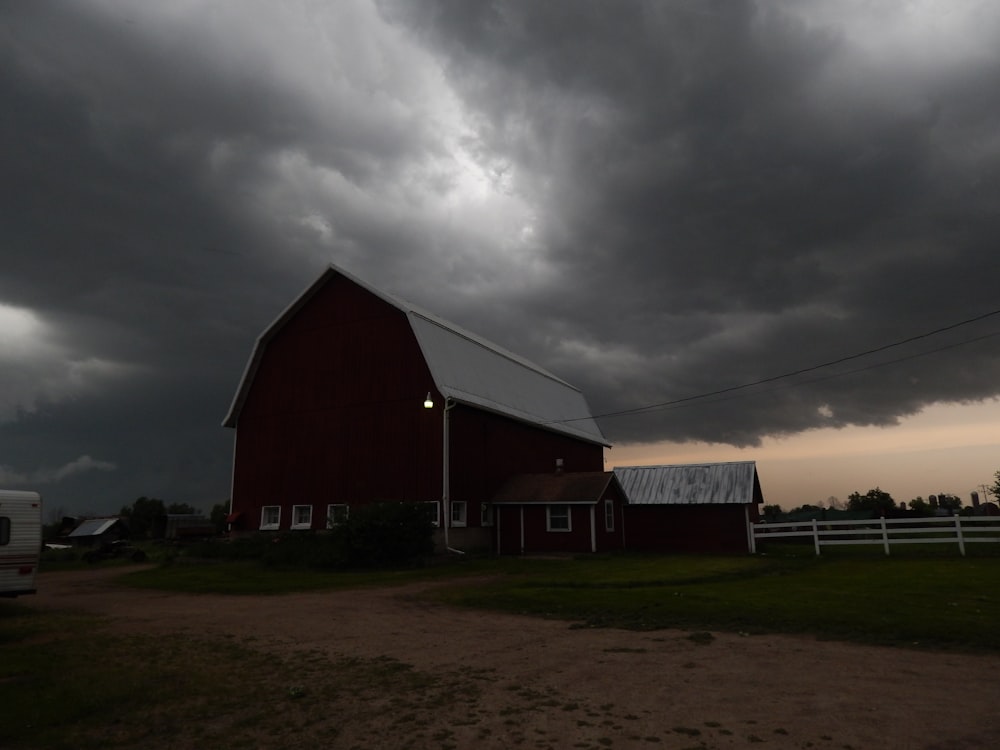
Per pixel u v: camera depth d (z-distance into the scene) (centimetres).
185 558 3281
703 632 1238
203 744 693
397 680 925
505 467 3762
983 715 740
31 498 1681
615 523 3641
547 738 691
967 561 2467
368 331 3481
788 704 786
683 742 670
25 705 821
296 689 872
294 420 3569
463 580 2191
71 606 1745
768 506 6650
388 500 3045
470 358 3828
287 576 2436
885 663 981
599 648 1115
